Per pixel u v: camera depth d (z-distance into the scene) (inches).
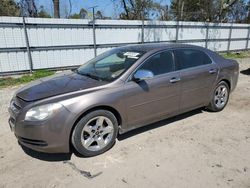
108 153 141.4
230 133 166.2
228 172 123.0
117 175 121.7
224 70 198.8
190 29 581.6
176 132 167.5
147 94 151.4
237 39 700.0
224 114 201.5
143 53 158.6
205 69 184.5
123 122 146.1
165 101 162.4
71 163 132.2
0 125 183.0
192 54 181.8
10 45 366.9
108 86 139.2
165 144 151.0
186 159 134.6
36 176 121.6
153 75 155.5
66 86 140.6
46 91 135.4
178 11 968.3
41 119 121.3
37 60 396.5
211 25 618.5
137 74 146.5
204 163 130.7
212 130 170.9
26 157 138.3
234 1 962.1
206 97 190.7
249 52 725.3
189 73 173.0
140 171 124.6
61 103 124.3
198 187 112.3
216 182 115.6
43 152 131.2
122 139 157.4
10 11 747.4
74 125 129.3
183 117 193.6
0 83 332.2
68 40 415.8
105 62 169.2
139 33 496.4
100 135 139.0
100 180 118.1
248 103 231.3
